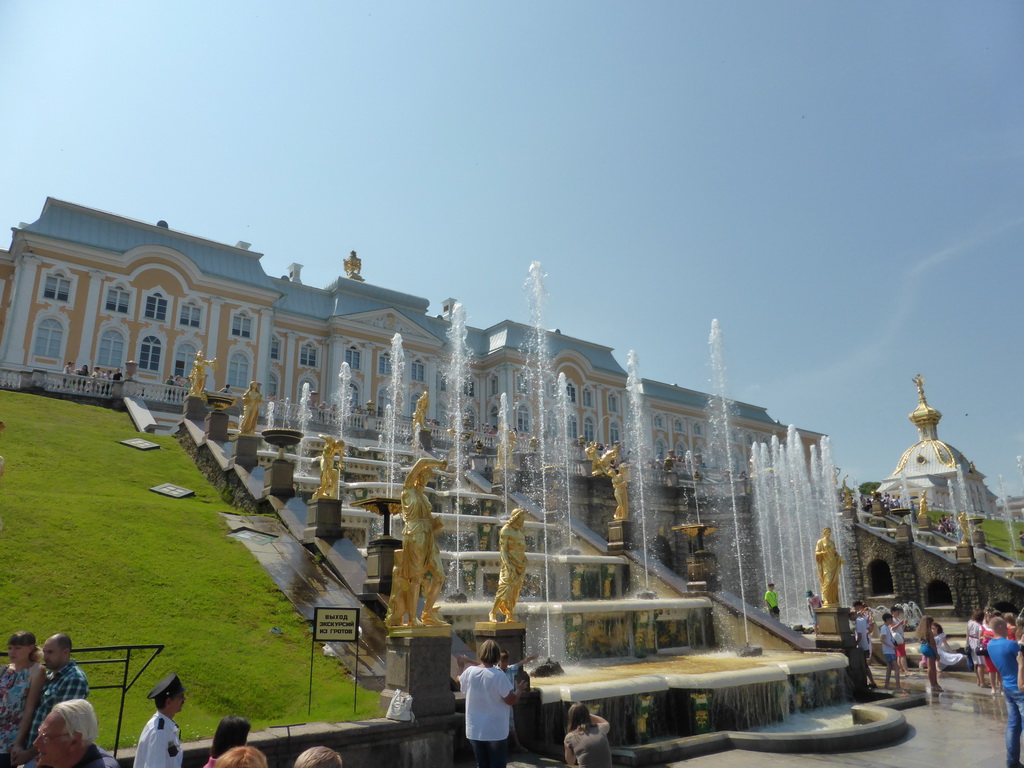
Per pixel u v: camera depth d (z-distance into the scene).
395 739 7.62
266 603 10.38
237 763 3.71
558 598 16.67
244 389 45.69
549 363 60.94
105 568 10.12
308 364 50.56
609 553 18.77
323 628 8.21
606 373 65.25
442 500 20.50
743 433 77.94
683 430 71.88
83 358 40.09
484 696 7.03
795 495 37.66
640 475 31.03
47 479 14.85
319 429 34.88
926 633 14.63
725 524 33.62
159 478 17.05
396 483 22.55
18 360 37.94
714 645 15.86
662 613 14.95
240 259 49.03
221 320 45.81
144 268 43.22
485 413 58.53
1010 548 49.31
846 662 13.62
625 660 13.49
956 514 58.88
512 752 8.69
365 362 52.00
